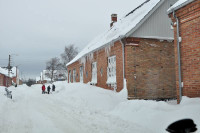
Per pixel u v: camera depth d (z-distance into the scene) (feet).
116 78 49.49
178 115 22.06
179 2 29.04
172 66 49.03
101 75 58.65
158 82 47.44
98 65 61.00
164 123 21.63
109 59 54.60
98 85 60.49
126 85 44.55
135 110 28.78
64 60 193.98
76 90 54.54
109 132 21.15
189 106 23.54
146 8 53.88
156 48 47.85
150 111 26.50
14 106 43.60
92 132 21.18
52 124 24.85
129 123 24.62
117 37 46.62
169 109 26.30
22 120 27.73
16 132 21.40
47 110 36.47
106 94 45.47
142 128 22.24
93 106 38.45
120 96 44.24
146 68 46.57
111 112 32.48
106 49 55.21
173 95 48.57
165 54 48.60
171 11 29.55
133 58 45.62
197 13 25.88
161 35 47.91
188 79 27.20
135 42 45.96
